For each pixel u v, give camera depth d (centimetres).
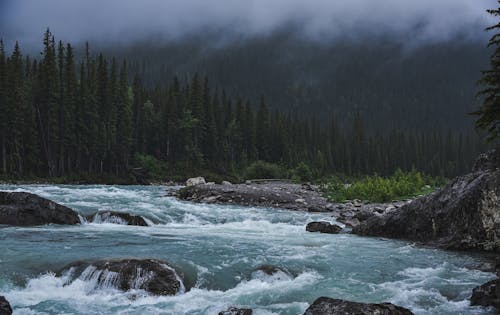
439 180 7900
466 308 1014
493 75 1722
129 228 2133
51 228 1953
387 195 3812
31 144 6912
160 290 1117
